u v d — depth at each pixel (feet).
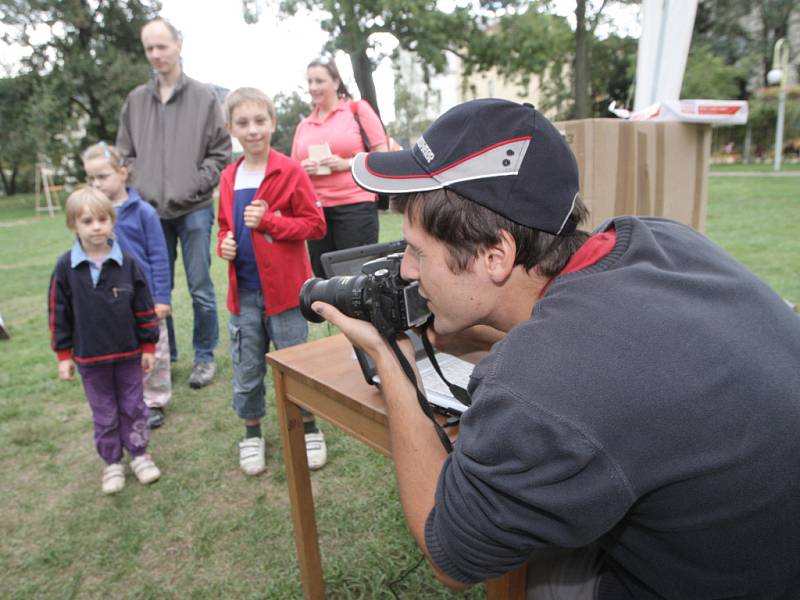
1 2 64.39
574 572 3.52
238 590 5.90
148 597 5.86
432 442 3.23
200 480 7.80
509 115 2.85
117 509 7.26
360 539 6.45
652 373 2.33
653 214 7.41
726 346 2.45
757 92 85.20
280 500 7.30
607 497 2.31
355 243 11.15
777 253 17.74
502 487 2.43
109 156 8.84
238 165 8.01
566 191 2.88
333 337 5.24
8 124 71.51
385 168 2.98
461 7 46.03
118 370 7.65
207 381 10.75
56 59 69.26
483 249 2.89
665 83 9.04
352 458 8.04
